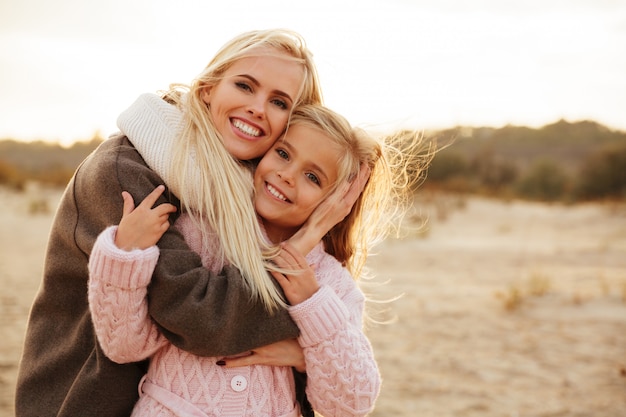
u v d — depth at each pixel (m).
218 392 2.18
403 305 8.73
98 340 2.12
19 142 58.00
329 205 2.45
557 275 11.30
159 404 2.17
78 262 2.25
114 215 2.15
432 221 20.88
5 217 17.42
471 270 11.81
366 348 2.31
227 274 2.16
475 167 37.28
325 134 2.41
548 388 5.75
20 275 9.51
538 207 28.53
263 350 2.24
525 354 6.73
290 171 2.38
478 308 8.66
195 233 2.27
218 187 2.24
